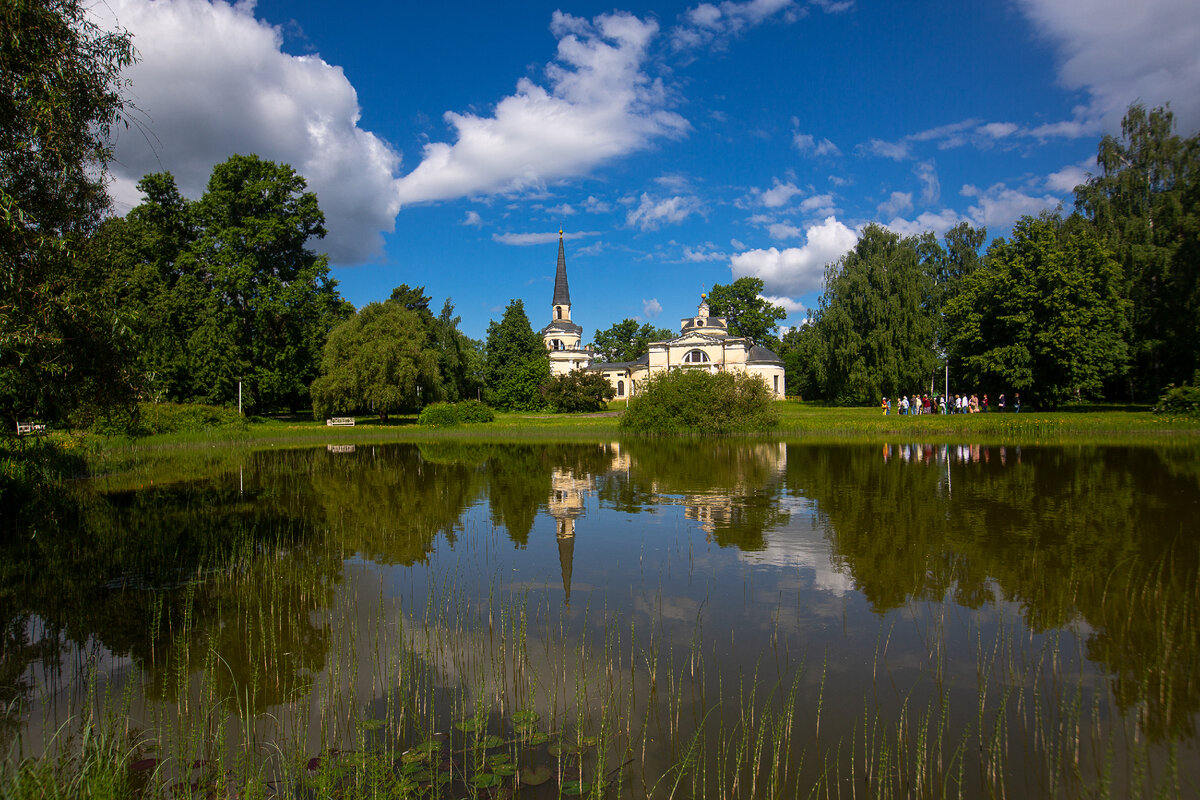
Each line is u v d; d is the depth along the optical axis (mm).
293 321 52062
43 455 14773
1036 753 5406
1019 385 45250
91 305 10188
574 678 6852
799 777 5070
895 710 6133
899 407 49000
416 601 9453
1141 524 13227
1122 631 7895
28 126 8953
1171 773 4953
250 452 33375
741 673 6914
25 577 10719
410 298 78000
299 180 53281
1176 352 44562
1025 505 15430
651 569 10836
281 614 8977
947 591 9430
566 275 101750
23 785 4582
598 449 33406
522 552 12156
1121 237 47125
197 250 48938
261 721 6078
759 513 15266
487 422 52625
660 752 5438
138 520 15430
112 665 7375
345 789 4824
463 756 5383
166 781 5031
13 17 8234
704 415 40406
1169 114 47531
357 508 16953
